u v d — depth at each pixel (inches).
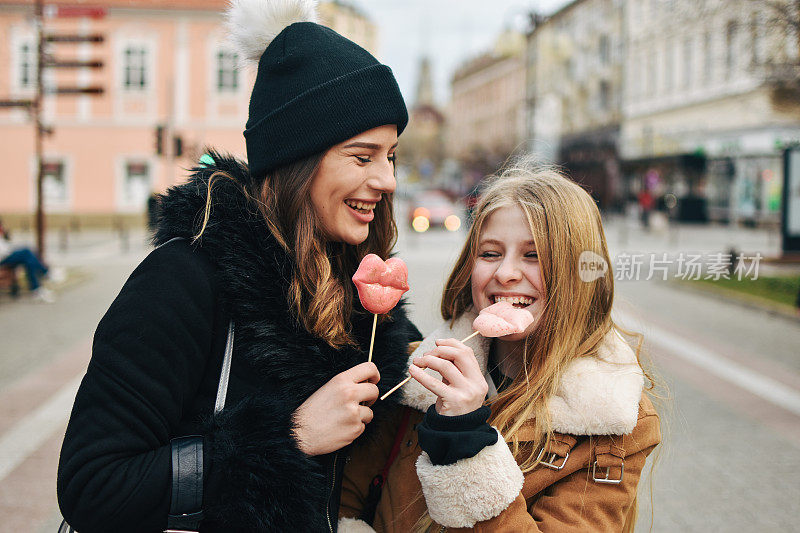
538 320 62.6
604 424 56.9
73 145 1110.4
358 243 58.6
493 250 64.6
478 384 54.3
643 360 73.5
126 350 48.5
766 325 387.2
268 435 49.7
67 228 1114.1
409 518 62.5
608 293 65.5
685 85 1146.7
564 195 63.3
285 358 52.8
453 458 52.6
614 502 57.1
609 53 1413.6
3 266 458.0
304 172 54.9
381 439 67.4
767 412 225.8
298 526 49.4
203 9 1095.6
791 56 434.0
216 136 1115.3
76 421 48.3
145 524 47.7
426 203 1107.9
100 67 530.0
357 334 60.2
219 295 52.6
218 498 48.1
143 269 51.4
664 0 539.5
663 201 1203.9
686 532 145.2
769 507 157.4
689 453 188.7
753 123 964.6
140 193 1127.6
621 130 1378.0
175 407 49.8
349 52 55.4
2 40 1064.2
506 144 2117.4
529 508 59.6
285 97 54.7
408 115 58.1
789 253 606.5
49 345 321.1
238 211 54.6
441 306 72.5
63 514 48.4
